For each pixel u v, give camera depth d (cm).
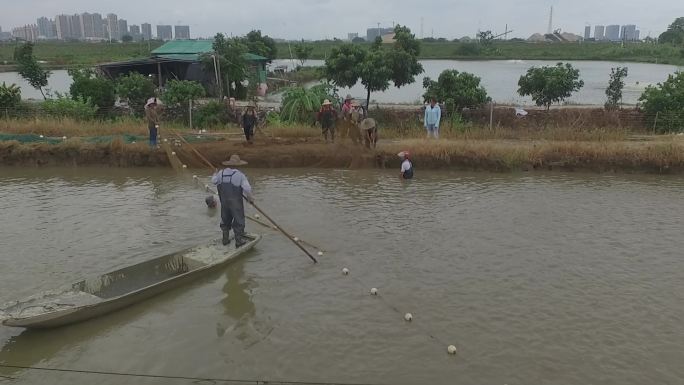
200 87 2370
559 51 9800
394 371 675
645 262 995
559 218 1239
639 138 1958
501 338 748
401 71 2359
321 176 1659
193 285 905
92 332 764
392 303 845
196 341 745
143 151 1764
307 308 832
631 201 1381
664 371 677
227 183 992
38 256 1004
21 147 1778
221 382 657
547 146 1767
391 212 1283
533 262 995
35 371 678
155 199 1384
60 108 2256
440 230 1157
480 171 1727
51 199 1384
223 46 2838
